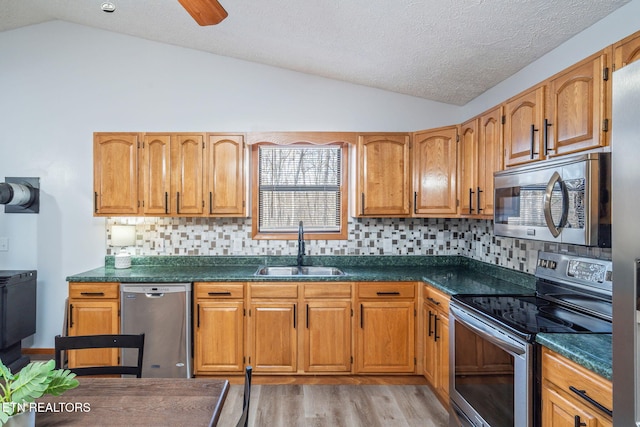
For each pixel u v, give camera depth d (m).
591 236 1.51
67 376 1.14
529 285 2.54
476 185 2.77
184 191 3.25
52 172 3.60
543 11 1.91
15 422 0.99
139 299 2.93
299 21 2.59
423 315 3.02
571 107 1.74
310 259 3.64
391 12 2.21
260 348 3.00
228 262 3.59
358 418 2.54
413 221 3.67
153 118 3.59
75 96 3.60
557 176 1.62
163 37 3.46
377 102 3.61
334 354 3.02
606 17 1.90
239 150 3.28
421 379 3.08
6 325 3.15
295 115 3.60
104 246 3.61
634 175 0.92
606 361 1.27
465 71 2.80
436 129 3.16
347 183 3.67
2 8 3.26
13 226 3.59
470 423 2.08
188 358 2.94
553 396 1.49
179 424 1.17
